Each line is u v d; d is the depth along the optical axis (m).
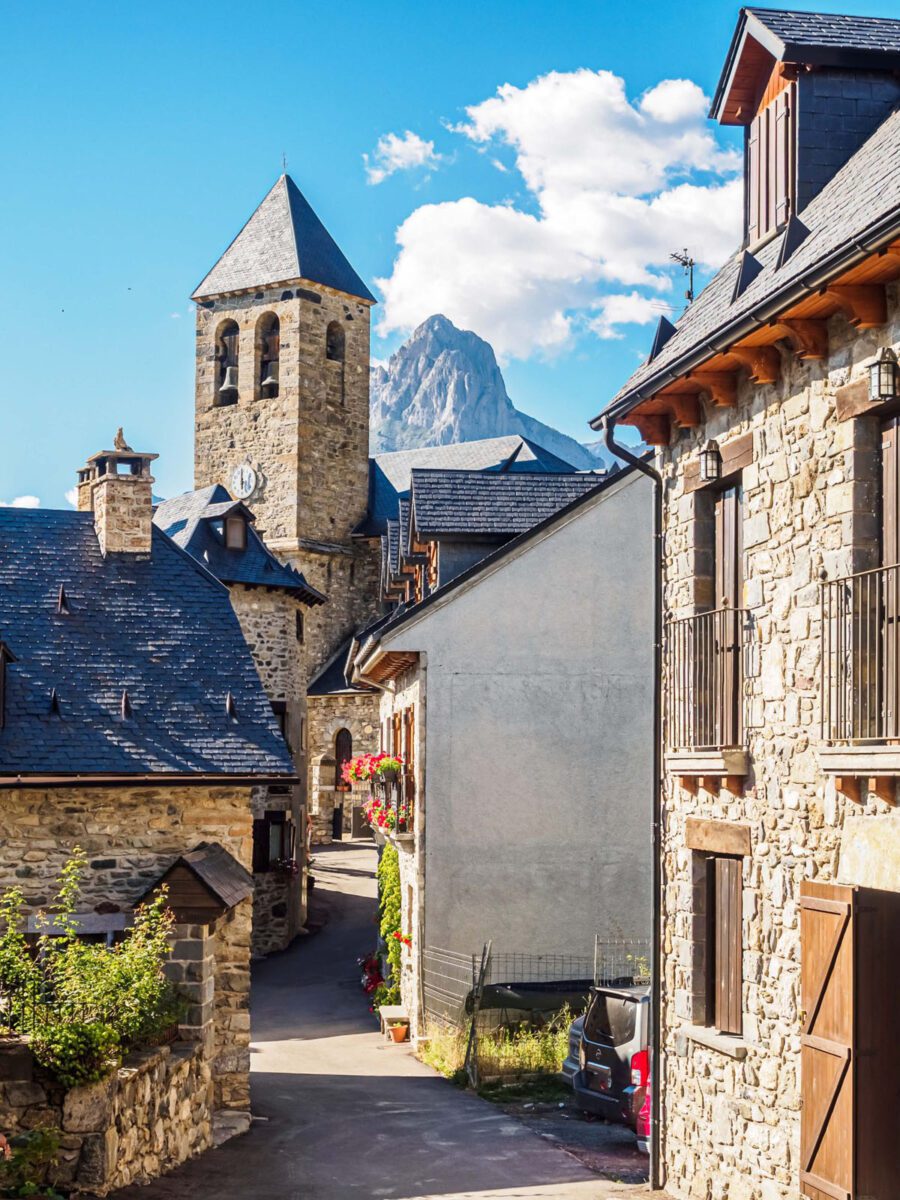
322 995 30.14
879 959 9.72
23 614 19.36
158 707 18.62
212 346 58.16
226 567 39.41
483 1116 17.88
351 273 58.34
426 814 23.22
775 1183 11.27
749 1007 11.82
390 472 60.97
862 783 10.12
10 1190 12.05
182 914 16.47
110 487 20.75
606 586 23.84
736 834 12.05
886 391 9.66
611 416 13.78
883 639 10.05
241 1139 16.61
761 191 13.48
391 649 23.42
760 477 11.83
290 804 37.59
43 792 17.45
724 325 11.12
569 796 23.48
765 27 12.83
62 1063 12.66
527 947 23.17
